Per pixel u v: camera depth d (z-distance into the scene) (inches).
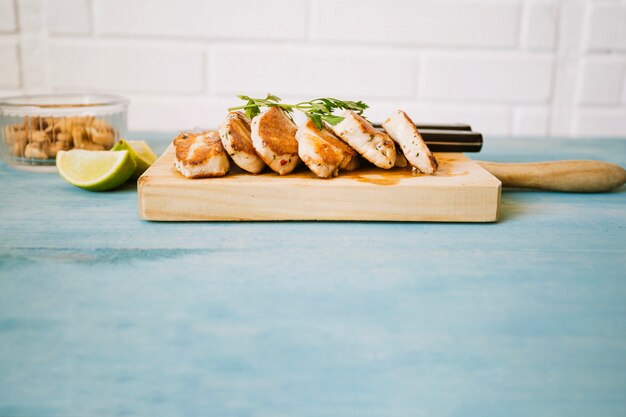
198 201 20.2
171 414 12.2
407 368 13.8
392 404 12.6
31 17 36.1
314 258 18.0
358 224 20.5
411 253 18.4
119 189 23.5
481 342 14.6
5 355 14.0
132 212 21.2
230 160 22.0
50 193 23.0
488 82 38.1
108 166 22.8
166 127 38.1
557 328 15.1
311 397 12.8
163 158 22.9
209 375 13.4
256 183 20.2
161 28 36.7
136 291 16.3
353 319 15.3
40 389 12.9
